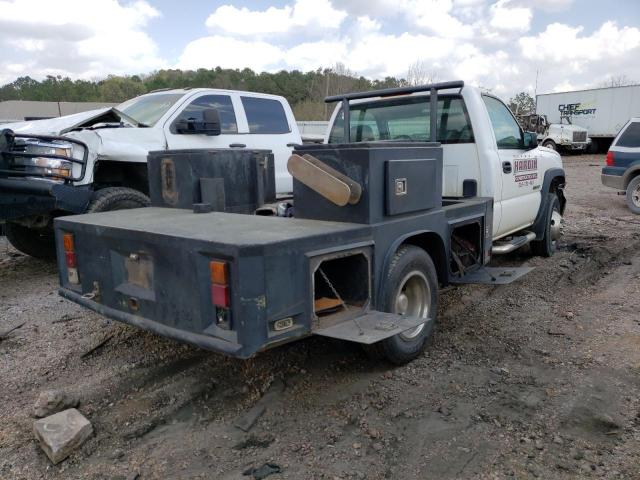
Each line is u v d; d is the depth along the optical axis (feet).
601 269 21.66
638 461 8.93
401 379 11.96
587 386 11.52
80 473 8.89
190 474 8.80
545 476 8.60
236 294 8.77
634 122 37.32
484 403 10.89
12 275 21.17
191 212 13.02
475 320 15.81
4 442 9.73
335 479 8.61
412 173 12.01
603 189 51.44
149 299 10.23
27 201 18.28
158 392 11.40
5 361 13.10
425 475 8.67
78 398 11.02
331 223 11.09
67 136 19.57
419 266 12.59
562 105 101.86
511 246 19.27
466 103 17.35
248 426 10.13
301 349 13.42
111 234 10.78
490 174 17.26
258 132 26.30
